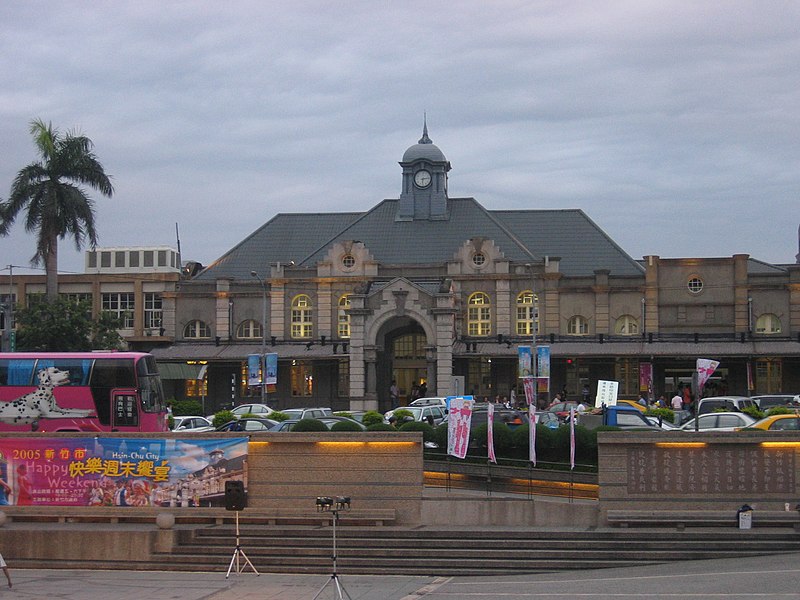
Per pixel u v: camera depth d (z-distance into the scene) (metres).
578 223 83.56
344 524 32.88
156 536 31.52
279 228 87.94
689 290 76.06
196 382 80.38
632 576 27.77
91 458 34.50
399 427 39.25
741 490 31.88
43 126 70.25
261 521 33.25
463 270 78.44
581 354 74.44
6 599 26.33
